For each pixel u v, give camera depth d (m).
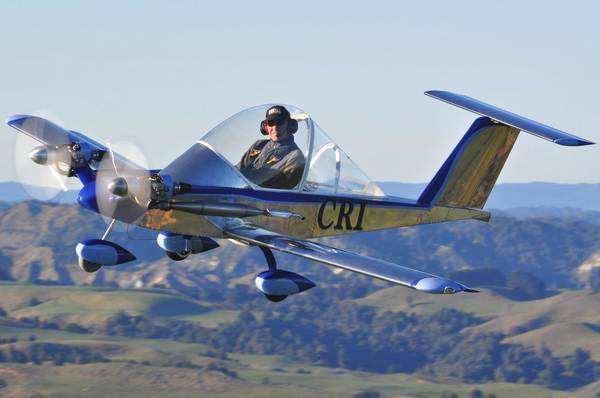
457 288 45.56
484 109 68.56
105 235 54.69
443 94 71.88
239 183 57.22
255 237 55.12
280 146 59.50
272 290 55.00
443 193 71.31
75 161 54.25
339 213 64.00
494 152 72.38
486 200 73.31
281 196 59.53
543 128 63.78
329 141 62.34
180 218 55.16
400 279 48.03
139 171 51.81
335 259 51.69
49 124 56.19
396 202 68.12
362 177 65.31
